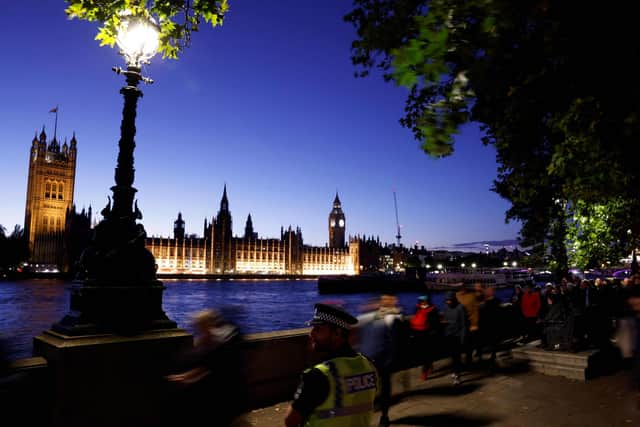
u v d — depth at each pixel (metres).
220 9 6.32
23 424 5.23
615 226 13.16
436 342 12.55
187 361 4.73
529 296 15.55
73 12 5.77
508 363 12.19
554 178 10.98
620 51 2.48
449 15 2.16
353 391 2.91
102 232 6.52
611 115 3.15
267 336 8.36
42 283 169.62
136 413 6.01
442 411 8.12
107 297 6.15
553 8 2.33
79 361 5.64
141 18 6.18
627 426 7.32
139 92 6.84
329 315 3.15
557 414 7.97
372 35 2.63
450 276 117.25
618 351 12.20
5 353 5.10
